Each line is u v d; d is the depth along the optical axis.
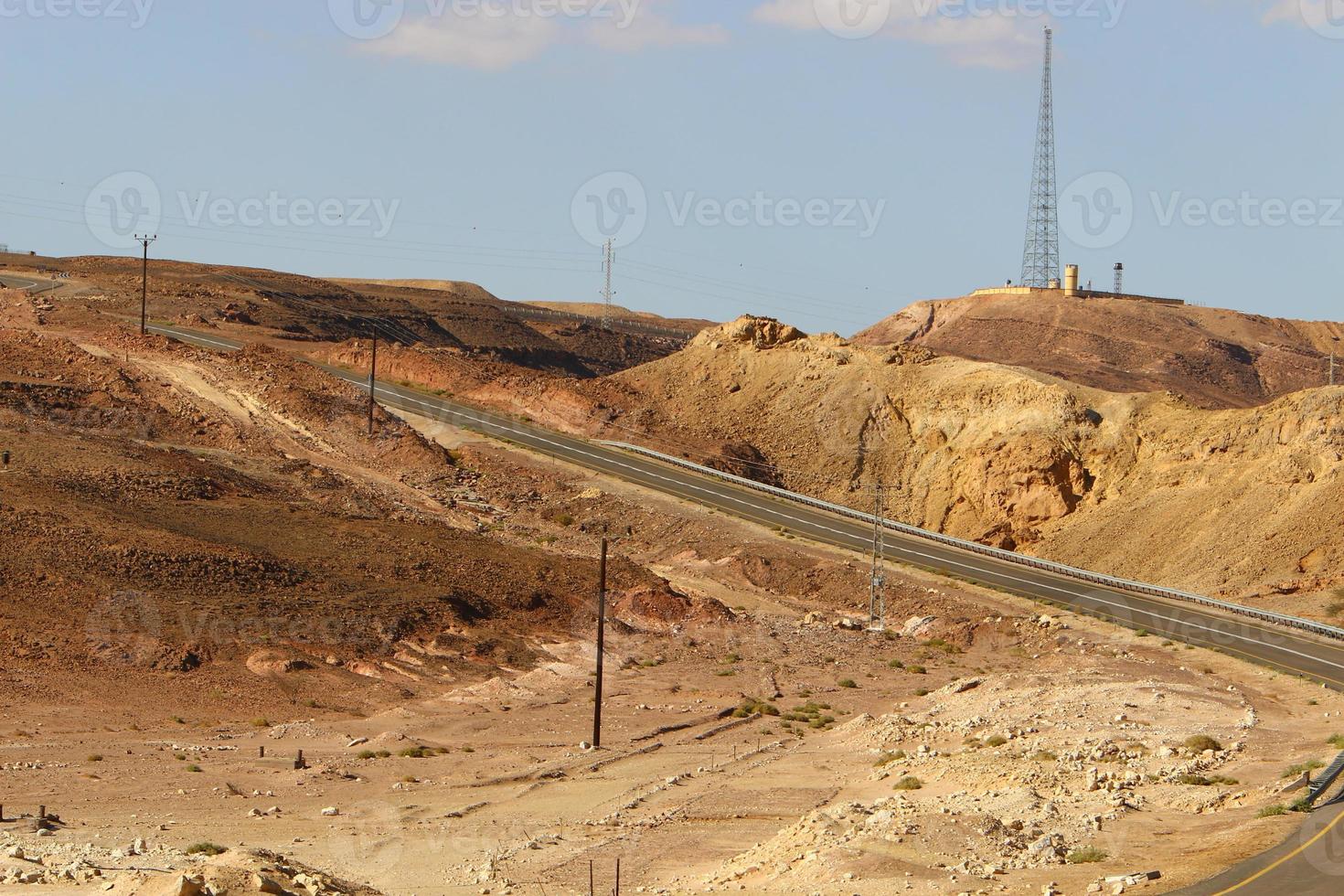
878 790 42.09
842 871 28.83
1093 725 49.03
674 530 98.62
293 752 50.44
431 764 49.41
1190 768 39.88
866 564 92.50
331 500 91.38
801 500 110.31
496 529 95.62
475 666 67.12
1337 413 102.38
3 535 68.38
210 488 85.56
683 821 39.22
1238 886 26.28
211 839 36.00
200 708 57.06
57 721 52.38
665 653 73.19
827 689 67.31
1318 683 66.38
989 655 76.88
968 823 31.42
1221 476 105.62
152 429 99.50
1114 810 33.94
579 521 100.50
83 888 25.86
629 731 56.75
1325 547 93.31
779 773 46.69
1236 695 59.81
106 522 73.00
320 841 36.56
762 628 79.00
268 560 73.06
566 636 74.19
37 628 61.00
